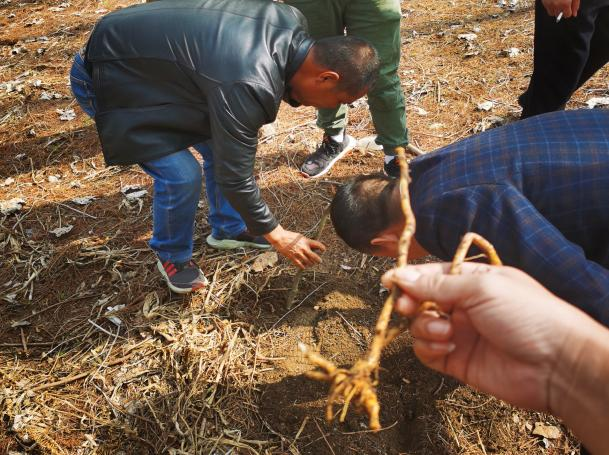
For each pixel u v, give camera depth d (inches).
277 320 105.0
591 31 108.8
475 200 59.7
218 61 78.1
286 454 86.6
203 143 104.2
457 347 45.6
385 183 71.6
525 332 38.9
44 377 98.0
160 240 103.2
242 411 92.0
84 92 93.6
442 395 92.0
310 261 94.7
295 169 140.1
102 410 93.0
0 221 131.3
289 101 92.3
